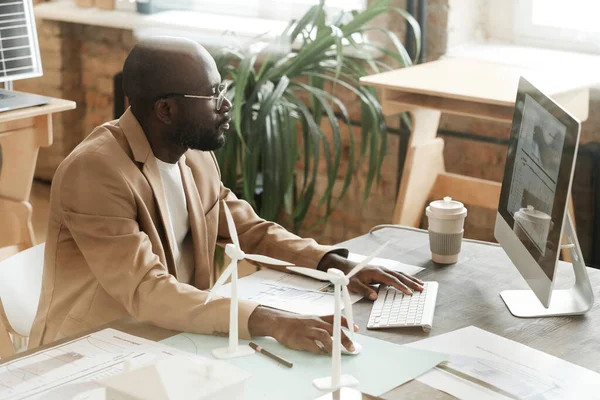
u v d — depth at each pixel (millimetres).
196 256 2035
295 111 3525
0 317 2127
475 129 3635
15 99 3205
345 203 4090
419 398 1428
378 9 3420
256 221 2172
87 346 1601
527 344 1654
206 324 1649
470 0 3668
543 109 1816
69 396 1399
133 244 1763
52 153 5137
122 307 1851
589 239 3400
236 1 4516
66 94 5035
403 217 3357
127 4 4734
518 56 3555
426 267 2057
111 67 4852
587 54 3502
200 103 1876
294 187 4055
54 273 1912
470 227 3736
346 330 1664
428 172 3396
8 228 3328
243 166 3375
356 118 3934
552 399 1435
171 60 1854
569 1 3510
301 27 3434
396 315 1755
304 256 2037
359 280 1921
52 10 4828
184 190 2020
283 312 1645
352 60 3801
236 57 3865
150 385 1256
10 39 3207
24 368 1506
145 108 1883
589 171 3342
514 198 1957
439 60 3584
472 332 1696
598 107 3275
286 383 1467
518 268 1898
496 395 1441
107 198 1790
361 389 1448
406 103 3146
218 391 1268
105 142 1852
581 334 1706
